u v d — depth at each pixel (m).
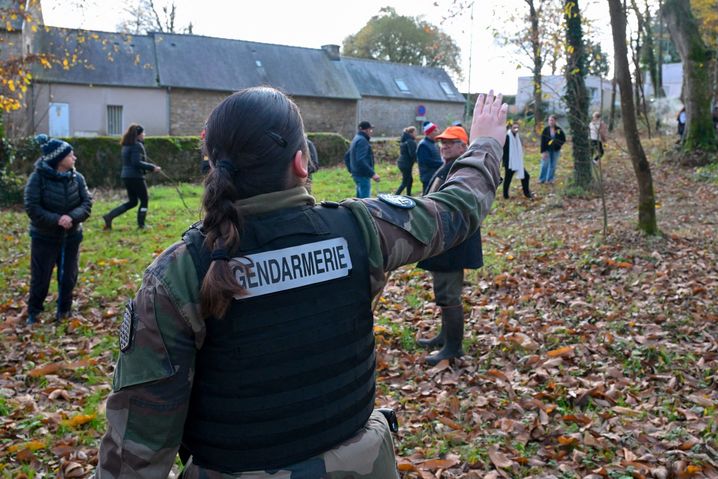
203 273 1.28
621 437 3.60
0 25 11.64
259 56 37.09
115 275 7.91
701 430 3.65
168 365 1.26
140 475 1.28
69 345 5.67
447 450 3.58
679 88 42.03
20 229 11.47
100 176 18.03
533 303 6.24
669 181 13.78
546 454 3.52
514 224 10.59
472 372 4.70
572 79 12.05
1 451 3.71
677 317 5.51
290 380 1.33
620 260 7.27
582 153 12.91
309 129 37.62
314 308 1.36
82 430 4.02
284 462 1.34
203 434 1.34
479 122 1.80
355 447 1.42
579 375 4.55
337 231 1.43
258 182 1.37
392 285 7.27
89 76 30.52
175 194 16.42
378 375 4.77
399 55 58.38
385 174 20.25
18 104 11.48
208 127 1.40
